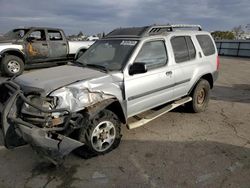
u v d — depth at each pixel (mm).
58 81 3443
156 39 4496
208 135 4520
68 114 3195
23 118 3207
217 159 3678
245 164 3553
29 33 10422
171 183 3107
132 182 3125
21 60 10172
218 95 7508
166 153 3842
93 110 3436
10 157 3707
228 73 11938
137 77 4082
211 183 3115
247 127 4922
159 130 4699
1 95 3756
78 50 11961
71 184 3088
